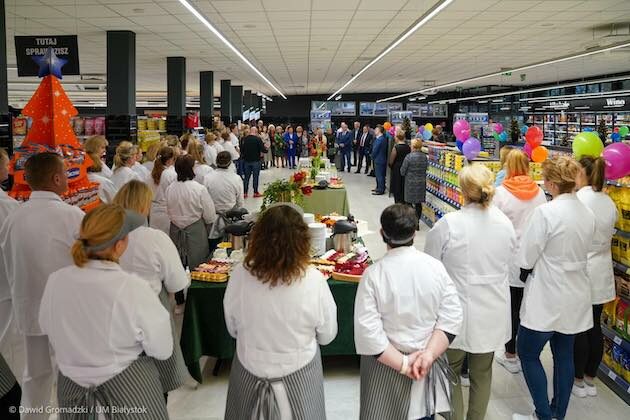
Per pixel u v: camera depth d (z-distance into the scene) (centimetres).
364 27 961
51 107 424
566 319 300
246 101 3058
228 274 361
